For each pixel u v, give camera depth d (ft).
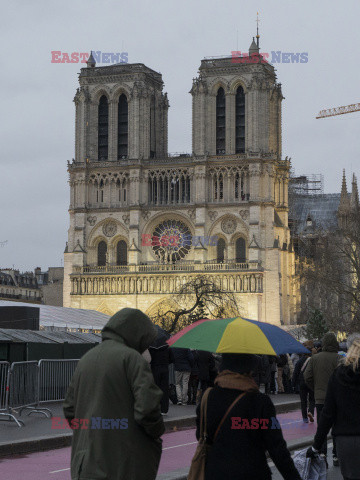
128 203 601.21
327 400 54.34
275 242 572.51
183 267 581.53
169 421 121.60
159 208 595.06
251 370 46.50
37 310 201.05
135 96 606.96
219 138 598.75
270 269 570.87
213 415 44.98
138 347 44.88
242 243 580.71
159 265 585.22
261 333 48.47
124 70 615.57
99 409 42.88
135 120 606.96
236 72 593.42
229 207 580.30
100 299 594.65
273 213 579.07
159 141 633.20
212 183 589.32
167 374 127.03
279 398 175.32
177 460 90.94
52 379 138.51
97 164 608.19
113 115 615.98
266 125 587.27
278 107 611.47
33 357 159.22
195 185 589.73
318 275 423.64
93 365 43.55
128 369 43.09
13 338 155.74
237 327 48.49
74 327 345.72
